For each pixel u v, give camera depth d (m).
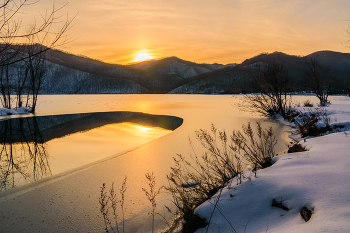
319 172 2.47
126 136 9.27
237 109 17.66
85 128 11.25
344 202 1.79
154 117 14.77
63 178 4.51
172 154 5.88
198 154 5.73
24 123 13.04
